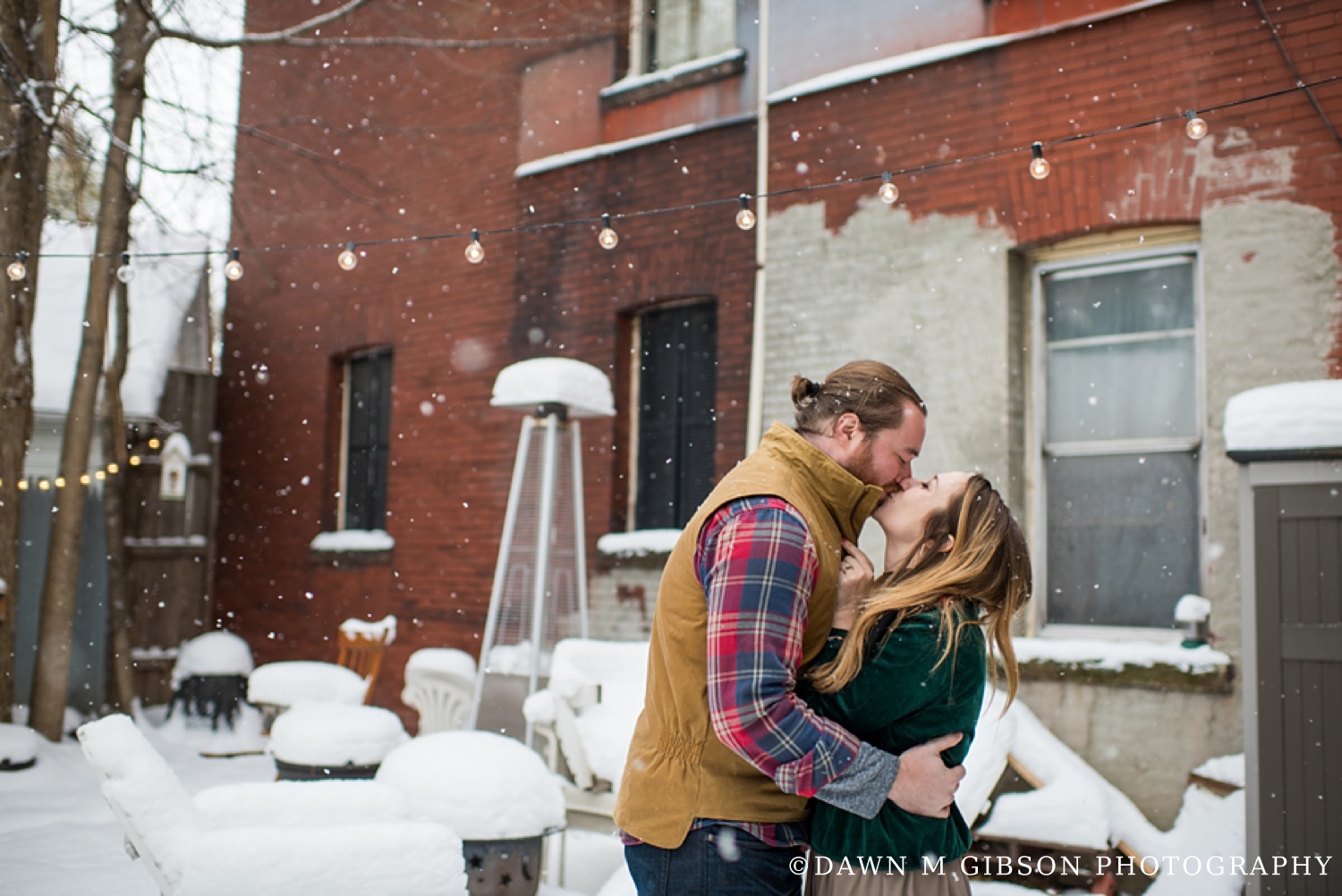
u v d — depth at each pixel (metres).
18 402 7.04
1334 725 3.45
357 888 2.49
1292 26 4.68
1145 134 5.01
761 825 1.81
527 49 7.67
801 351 5.96
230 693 8.22
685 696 1.83
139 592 9.08
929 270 5.57
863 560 1.93
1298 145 4.64
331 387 9.12
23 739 6.35
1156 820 4.65
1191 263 5.07
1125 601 5.12
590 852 4.88
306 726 4.77
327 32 9.30
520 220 7.60
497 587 5.80
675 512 6.75
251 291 9.96
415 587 8.02
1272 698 3.54
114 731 2.58
